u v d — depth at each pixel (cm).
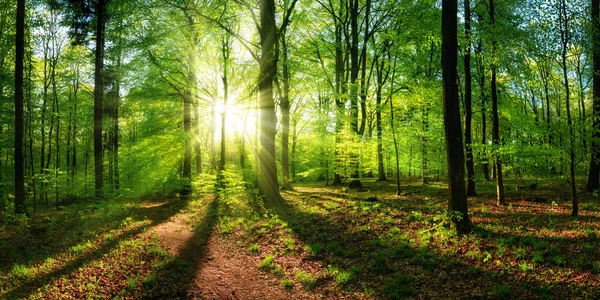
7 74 1852
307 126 3450
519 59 1230
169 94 1942
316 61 2606
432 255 777
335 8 2533
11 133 1916
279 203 1627
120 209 1497
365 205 1422
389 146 2173
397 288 646
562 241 758
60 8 1617
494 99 1295
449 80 915
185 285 687
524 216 1038
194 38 1770
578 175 1731
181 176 2181
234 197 1614
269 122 1633
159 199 2200
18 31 1332
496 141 1278
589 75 1573
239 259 908
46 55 2294
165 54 1778
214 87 2142
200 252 943
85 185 2228
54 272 696
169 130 2075
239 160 2916
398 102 2094
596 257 647
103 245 896
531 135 1104
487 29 1302
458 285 631
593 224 865
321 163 2762
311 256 883
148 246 870
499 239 801
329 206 1503
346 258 845
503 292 569
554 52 1030
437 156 2075
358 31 2605
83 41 1764
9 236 1001
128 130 3472
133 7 1370
